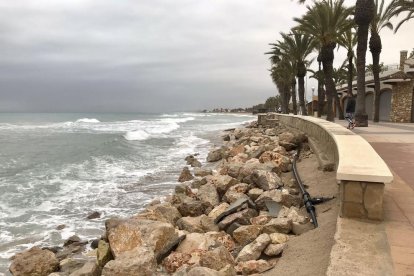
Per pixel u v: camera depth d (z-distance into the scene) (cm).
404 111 3162
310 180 985
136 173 1583
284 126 2902
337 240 428
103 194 1238
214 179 1099
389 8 2839
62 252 775
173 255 588
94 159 1994
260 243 569
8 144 2769
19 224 960
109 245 626
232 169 1209
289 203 814
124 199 1176
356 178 484
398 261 374
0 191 1284
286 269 492
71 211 1066
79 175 1555
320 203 767
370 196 489
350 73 3491
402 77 3075
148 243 606
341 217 502
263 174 973
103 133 3862
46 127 5125
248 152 1703
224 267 511
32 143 2836
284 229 635
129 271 516
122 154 2181
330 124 1388
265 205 800
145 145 2680
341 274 350
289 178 1099
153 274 526
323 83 4012
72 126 5438
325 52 2723
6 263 730
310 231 604
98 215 1012
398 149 1104
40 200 1177
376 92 3081
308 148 1513
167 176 1508
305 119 1816
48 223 968
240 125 5872
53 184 1389
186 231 748
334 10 2636
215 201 965
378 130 1872
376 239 429
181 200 961
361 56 2256
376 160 569
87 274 580
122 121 7712
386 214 512
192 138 3262
